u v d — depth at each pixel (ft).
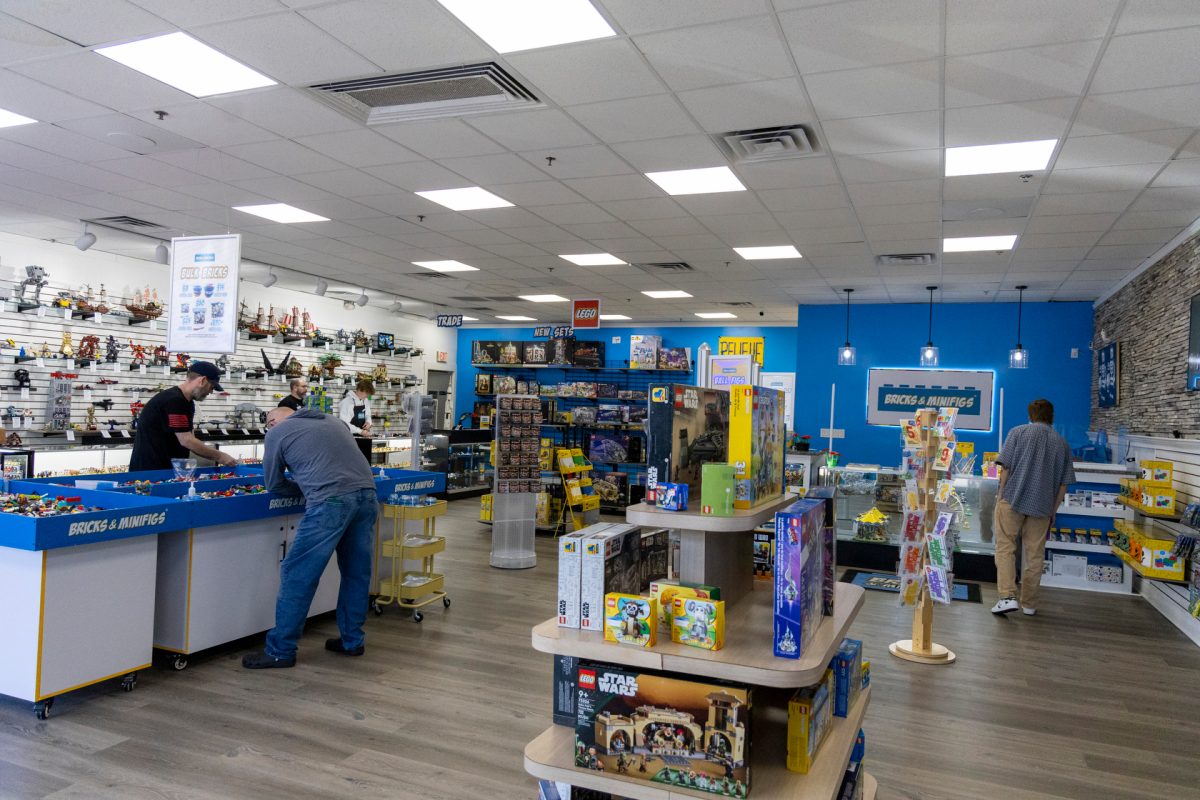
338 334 41.47
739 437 7.78
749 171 17.99
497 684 14.01
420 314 48.44
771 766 7.14
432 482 20.80
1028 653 17.06
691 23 11.24
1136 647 17.75
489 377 49.70
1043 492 19.92
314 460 14.88
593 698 6.97
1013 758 11.62
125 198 22.40
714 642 6.88
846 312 37.50
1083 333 33.71
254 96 14.58
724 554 8.25
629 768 6.82
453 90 14.10
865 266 28.60
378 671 14.53
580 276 33.45
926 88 13.11
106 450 27.30
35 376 27.66
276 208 23.13
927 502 16.28
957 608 21.04
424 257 30.25
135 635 13.12
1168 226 21.13
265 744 11.21
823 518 7.84
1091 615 20.71
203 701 12.76
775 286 33.81
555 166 18.19
